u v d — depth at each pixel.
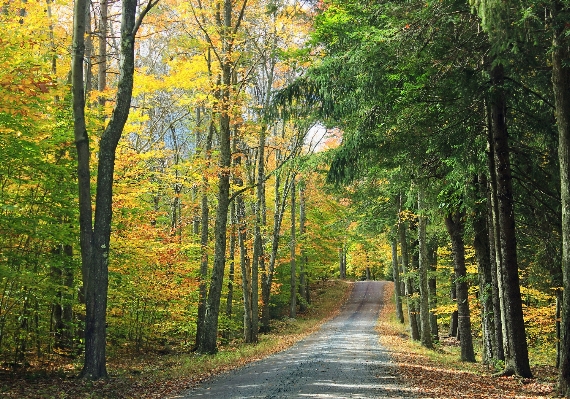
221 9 17.70
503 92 10.50
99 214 10.12
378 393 8.74
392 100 10.62
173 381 11.06
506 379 10.79
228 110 16.75
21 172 10.98
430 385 9.87
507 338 11.97
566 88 8.73
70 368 12.35
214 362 14.72
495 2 7.13
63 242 11.02
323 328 31.27
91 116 12.12
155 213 17.34
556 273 13.70
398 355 16.38
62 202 11.18
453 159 11.55
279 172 14.47
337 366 12.85
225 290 26.44
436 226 21.12
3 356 12.23
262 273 30.83
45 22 12.94
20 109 9.00
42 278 10.79
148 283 17.31
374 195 21.47
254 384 10.09
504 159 11.12
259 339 24.67
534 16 7.71
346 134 12.06
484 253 15.74
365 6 10.60
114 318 17.47
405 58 9.88
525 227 13.20
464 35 10.15
